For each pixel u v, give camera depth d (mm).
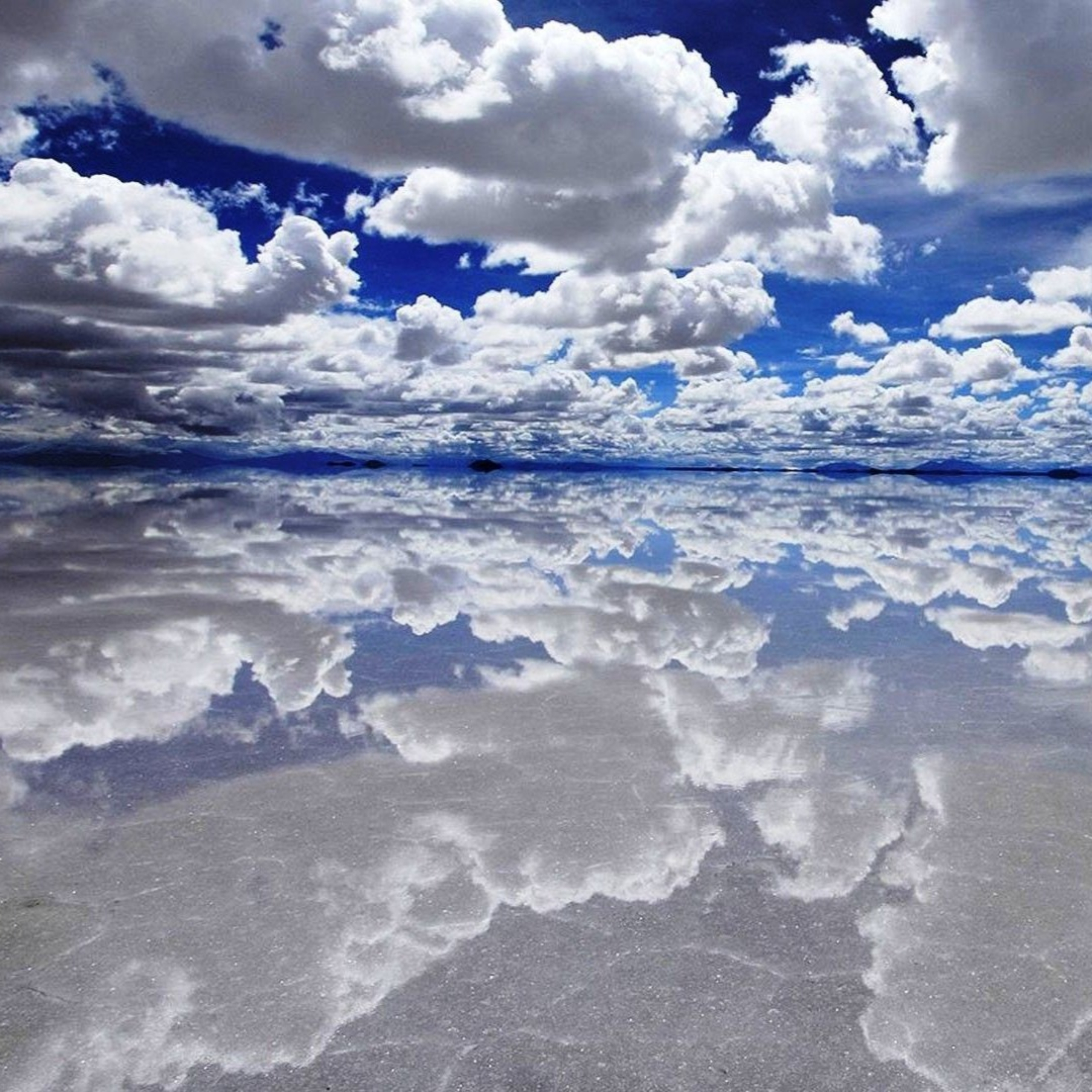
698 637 6965
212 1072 2102
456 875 3059
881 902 2908
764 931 2727
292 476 61938
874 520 20422
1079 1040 2240
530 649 6504
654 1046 2205
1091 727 4723
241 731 4590
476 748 4348
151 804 3654
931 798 3762
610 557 12352
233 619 7461
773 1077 2104
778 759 4227
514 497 30969
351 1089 2047
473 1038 2227
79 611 7652
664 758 4219
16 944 2625
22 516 18312
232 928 2717
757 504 27516
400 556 12086
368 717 4824
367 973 2494
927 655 6359
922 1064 2146
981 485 56250
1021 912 2846
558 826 3461
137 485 36938
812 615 7922
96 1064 2127
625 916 2803
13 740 4418
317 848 3258
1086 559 12227
